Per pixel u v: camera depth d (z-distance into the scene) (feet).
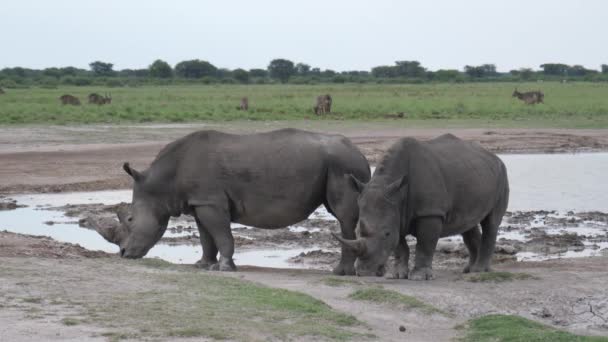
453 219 46.14
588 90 292.20
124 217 49.67
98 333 30.48
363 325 34.14
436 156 45.60
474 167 46.85
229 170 48.29
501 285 42.42
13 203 75.66
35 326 31.09
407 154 44.50
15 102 205.57
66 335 30.09
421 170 44.62
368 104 195.31
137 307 34.19
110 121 158.30
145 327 31.30
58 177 90.33
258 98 233.76
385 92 291.99
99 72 596.70
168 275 40.91
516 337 32.83
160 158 49.65
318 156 47.85
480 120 165.37
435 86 400.26
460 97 239.50
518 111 184.14
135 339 29.94
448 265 52.90
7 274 39.52
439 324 35.53
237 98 234.79
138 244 48.98
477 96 252.01
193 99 228.43
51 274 39.93
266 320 33.14
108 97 221.66
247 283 39.73
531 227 65.82
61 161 100.89
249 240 60.29
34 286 37.29
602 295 40.96
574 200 78.54
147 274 41.04
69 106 185.98
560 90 295.69
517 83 463.01
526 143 125.90
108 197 80.48
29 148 114.11
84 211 72.08
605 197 80.18
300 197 48.11
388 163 43.93
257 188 48.16
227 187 48.39
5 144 118.52
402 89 339.77
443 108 185.68
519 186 86.63
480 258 49.08
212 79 484.74
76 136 129.80
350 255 47.01
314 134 49.29
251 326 31.99
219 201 48.32
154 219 49.37
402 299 37.68
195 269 45.11
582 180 90.53
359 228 43.06
